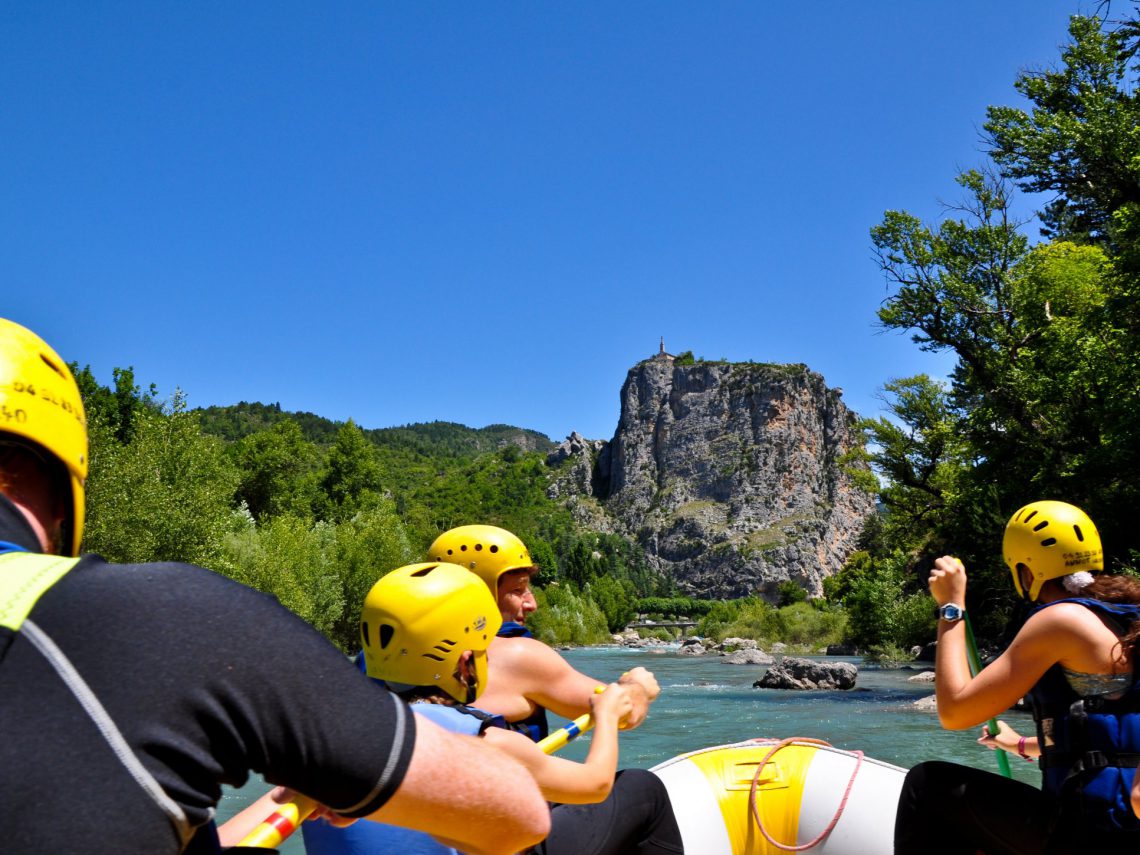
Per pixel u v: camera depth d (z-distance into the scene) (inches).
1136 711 98.7
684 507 6894.7
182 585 41.4
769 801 149.9
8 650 37.6
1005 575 1093.1
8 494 43.1
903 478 1368.1
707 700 823.7
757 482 6742.1
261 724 40.4
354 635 1435.8
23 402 42.9
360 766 42.5
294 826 61.1
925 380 1375.5
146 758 37.6
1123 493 864.9
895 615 1438.2
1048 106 1135.6
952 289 1235.9
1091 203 1238.9
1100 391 932.6
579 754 389.1
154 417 1095.0
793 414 6943.9
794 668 968.9
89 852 35.7
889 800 146.5
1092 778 98.7
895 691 908.0
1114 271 889.5
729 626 2148.1
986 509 1099.3
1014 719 526.0
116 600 39.6
